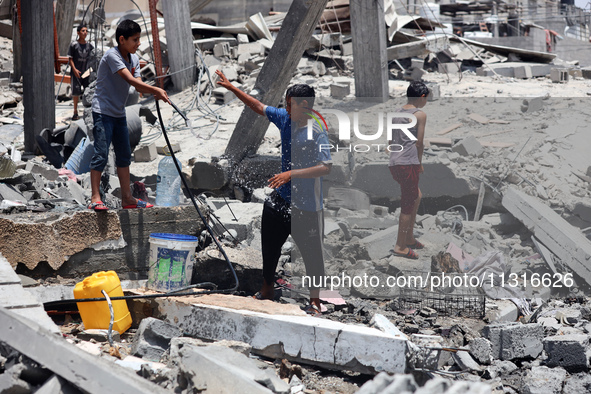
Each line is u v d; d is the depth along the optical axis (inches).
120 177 266.5
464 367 188.1
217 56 781.9
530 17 1333.7
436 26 877.2
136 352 186.5
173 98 668.1
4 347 160.1
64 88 729.0
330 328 183.9
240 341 197.2
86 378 139.7
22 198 289.3
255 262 262.1
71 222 247.1
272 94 438.0
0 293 184.5
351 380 181.2
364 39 560.1
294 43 421.7
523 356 196.7
